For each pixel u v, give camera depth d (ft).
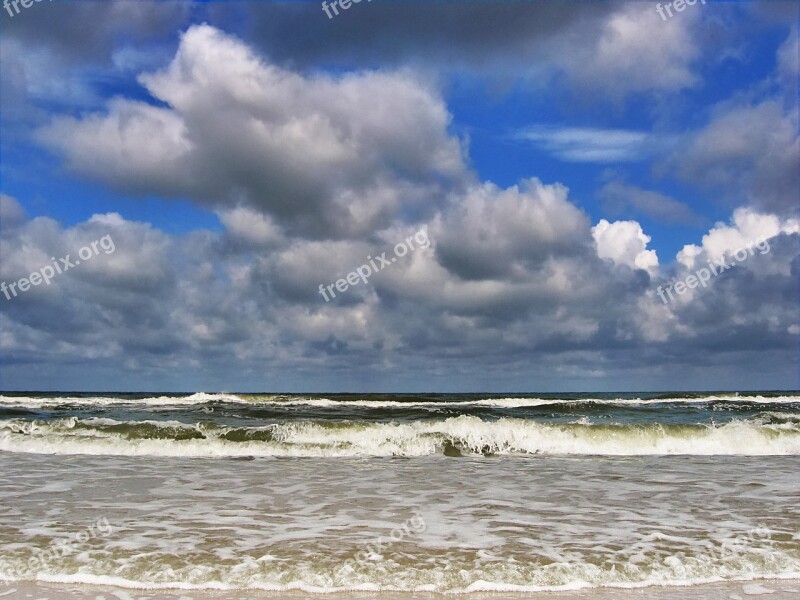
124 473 38.96
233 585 18.81
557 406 95.76
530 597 18.19
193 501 30.30
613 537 23.84
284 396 127.44
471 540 23.24
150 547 22.13
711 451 52.26
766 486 35.40
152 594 18.15
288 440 54.13
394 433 55.36
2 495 31.73
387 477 37.93
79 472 39.34
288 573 19.65
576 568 20.27
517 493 32.81
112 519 26.35
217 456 47.98
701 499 31.45
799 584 19.35
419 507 29.12
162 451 49.26
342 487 34.35
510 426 55.26
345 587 18.71
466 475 38.88
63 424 57.47
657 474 39.68
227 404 100.89
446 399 127.95
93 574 19.60
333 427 55.06
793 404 112.37
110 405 95.91
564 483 36.04
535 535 24.04
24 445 50.06
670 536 24.06
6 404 96.02
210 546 22.27
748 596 18.33
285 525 25.41
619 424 56.03
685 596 18.26
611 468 42.34
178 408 87.86
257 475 38.47
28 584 18.84
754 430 55.11
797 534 24.50
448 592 18.45
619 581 19.38
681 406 101.45
